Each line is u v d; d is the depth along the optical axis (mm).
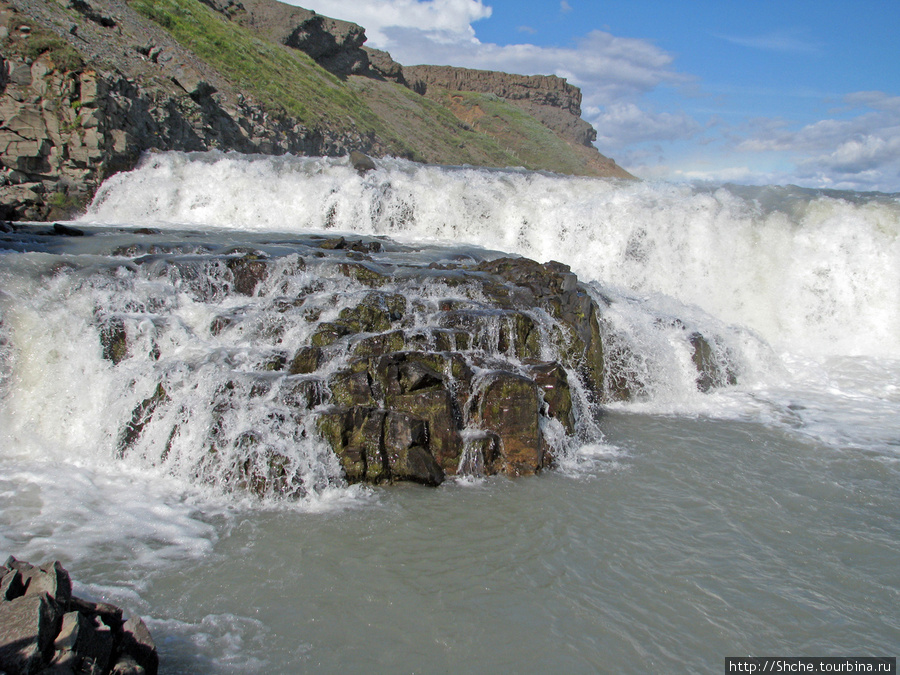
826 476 7855
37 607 3568
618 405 10406
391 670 4438
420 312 9539
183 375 7598
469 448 7473
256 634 4715
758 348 12219
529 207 17734
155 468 7289
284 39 69250
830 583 5625
